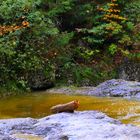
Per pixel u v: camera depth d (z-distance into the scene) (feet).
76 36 52.75
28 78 44.93
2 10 46.57
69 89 43.88
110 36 52.31
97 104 33.86
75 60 50.37
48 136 22.48
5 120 26.17
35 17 46.85
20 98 39.47
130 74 50.90
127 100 35.68
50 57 47.91
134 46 53.06
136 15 55.67
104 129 22.35
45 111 32.22
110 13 53.01
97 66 50.29
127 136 21.29
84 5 54.08
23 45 45.93
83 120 24.50
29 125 24.76
